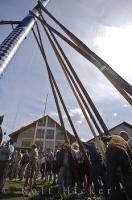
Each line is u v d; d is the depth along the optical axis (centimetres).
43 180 1723
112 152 543
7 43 521
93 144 891
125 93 434
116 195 518
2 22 609
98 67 467
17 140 4741
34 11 668
